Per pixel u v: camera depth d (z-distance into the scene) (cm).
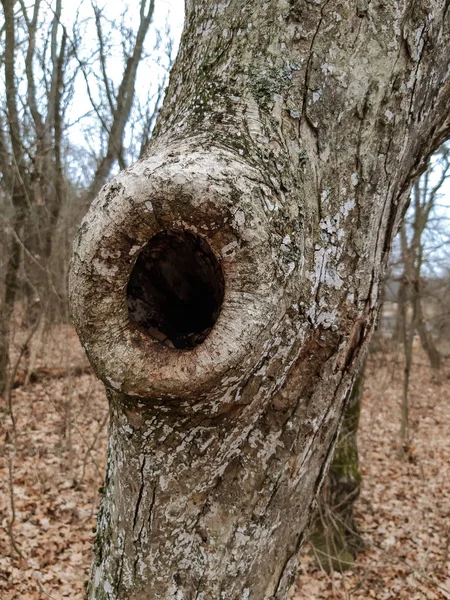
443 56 121
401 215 140
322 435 127
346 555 452
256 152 106
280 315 105
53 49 834
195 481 118
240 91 112
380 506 560
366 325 121
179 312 124
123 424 118
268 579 130
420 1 114
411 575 440
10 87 707
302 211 108
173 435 114
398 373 1132
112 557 131
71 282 105
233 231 97
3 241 665
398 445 726
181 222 98
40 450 532
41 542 392
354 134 113
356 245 115
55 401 639
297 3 112
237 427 115
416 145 129
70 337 899
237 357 101
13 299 664
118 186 99
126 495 124
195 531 123
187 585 125
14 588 339
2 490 450
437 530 512
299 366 116
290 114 111
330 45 112
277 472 122
